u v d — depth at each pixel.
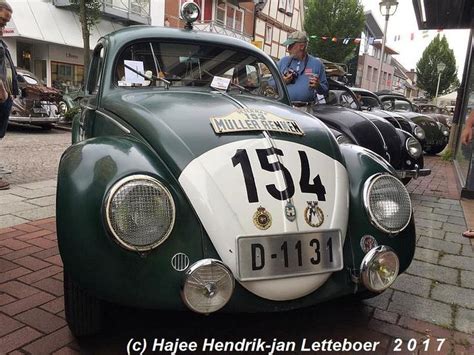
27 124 11.92
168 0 20.62
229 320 2.59
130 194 1.85
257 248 1.95
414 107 13.28
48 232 3.87
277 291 1.98
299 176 2.16
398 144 5.32
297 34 4.63
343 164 2.39
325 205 2.15
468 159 6.56
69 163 2.06
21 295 2.78
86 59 12.83
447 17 8.76
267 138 2.23
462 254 3.86
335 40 21.94
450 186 7.09
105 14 18.30
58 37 16.64
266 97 3.30
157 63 3.17
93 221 1.85
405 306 2.87
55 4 16.83
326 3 24.09
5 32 15.42
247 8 24.39
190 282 1.86
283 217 2.02
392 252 2.16
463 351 2.41
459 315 2.78
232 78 3.36
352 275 2.15
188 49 3.27
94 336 2.37
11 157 7.51
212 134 2.20
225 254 1.94
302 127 2.45
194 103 2.52
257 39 25.83
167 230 1.89
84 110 3.52
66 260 1.91
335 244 2.11
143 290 1.87
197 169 2.04
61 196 1.96
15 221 4.12
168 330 2.47
